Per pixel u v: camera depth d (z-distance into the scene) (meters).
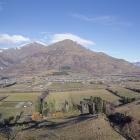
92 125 90.81
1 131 104.75
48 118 130.62
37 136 89.88
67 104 165.75
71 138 81.44
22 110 162.38
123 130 83.69
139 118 90.06
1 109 168.00
